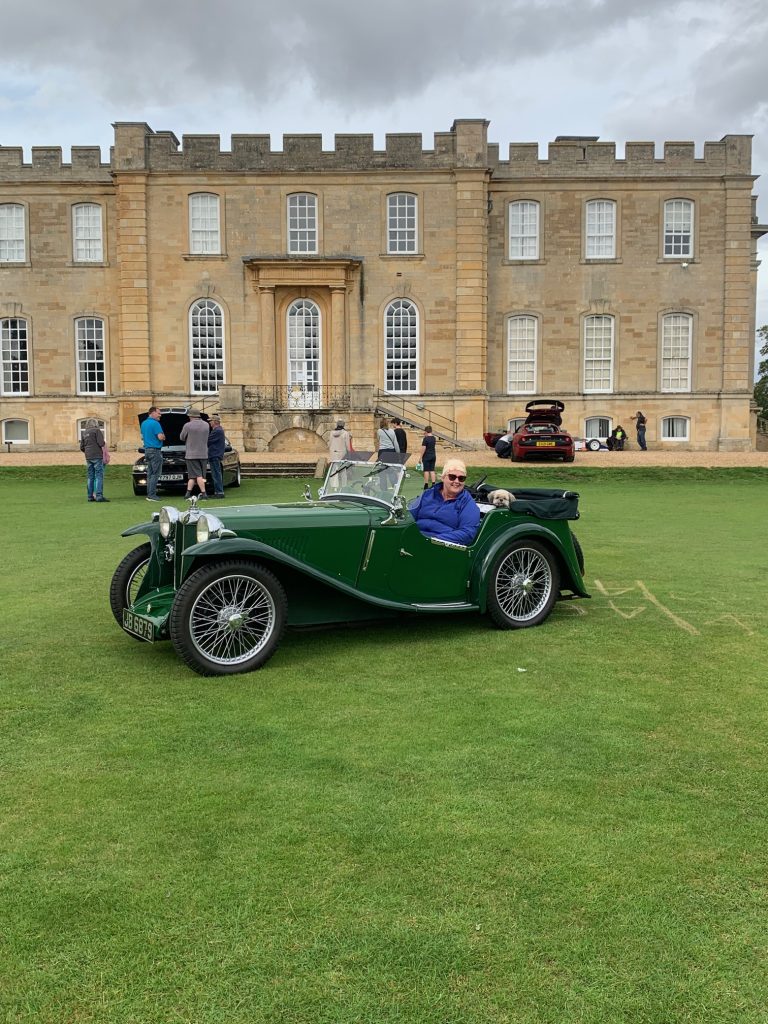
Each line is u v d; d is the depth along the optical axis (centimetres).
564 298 3459
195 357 3375
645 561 1079
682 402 3494
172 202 3325
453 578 728
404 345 3397
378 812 396
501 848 365
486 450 3319
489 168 3303
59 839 372
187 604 597
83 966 293
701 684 586
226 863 353
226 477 2180
